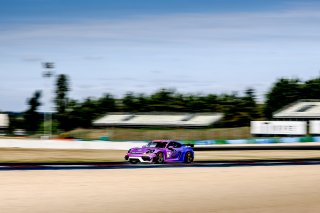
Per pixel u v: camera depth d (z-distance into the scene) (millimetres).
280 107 161000
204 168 28734
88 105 158750
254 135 105625
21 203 16156
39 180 21422
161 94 164375
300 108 120062
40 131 147375
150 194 18500
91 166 29156
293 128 99438
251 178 23984
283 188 20875
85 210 15461
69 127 156250
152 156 32156
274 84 163375
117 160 38469
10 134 131625
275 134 101375
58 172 24922
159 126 128625
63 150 60156
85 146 65688
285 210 16266
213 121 125812
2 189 18672
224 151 60312
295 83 163375
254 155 49406
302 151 59344
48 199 16953
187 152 34688
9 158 40562
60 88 156250
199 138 114000
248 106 147375
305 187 21328
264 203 17312
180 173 25594
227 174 25531
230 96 152125
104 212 15281
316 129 98875
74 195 17891
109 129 130375
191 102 162250
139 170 26891
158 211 15602
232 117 146250
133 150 33125
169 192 19062
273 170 28250
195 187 20500
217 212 15703
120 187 20016
